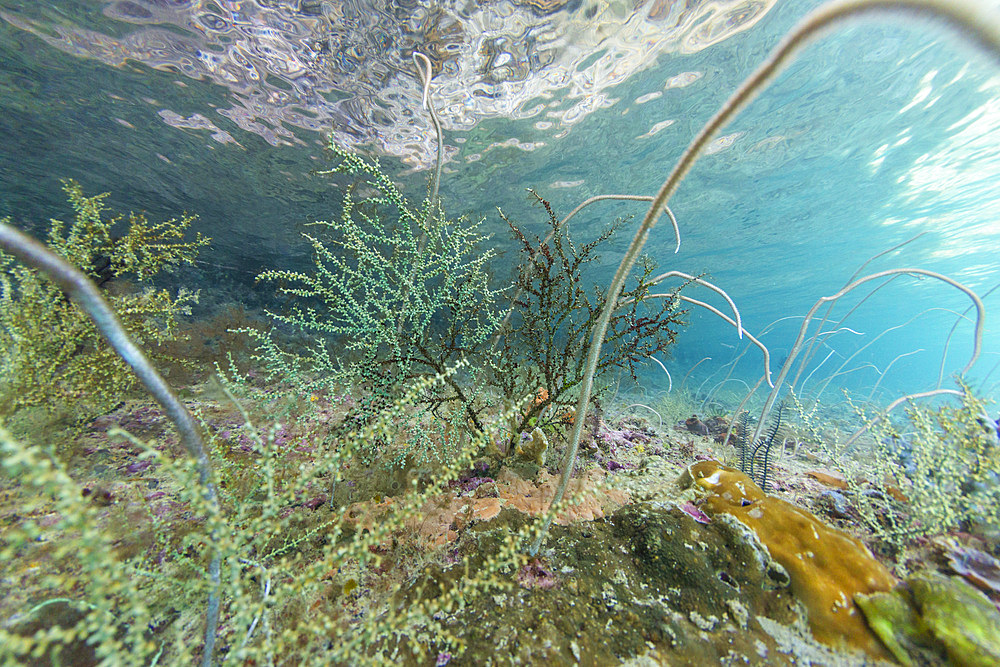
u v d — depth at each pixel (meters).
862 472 3.69
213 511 1.15
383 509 2.51
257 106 7.95
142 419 4.04
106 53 6.74
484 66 7.11
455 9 6.05
